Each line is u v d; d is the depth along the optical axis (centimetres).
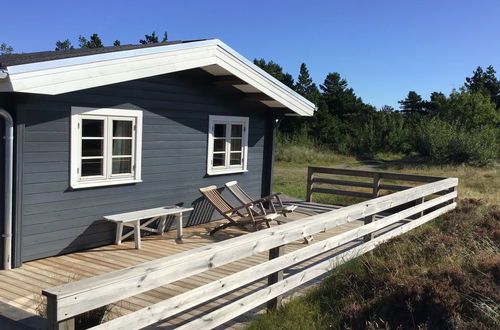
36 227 584
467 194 1360
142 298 459
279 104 950
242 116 926
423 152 2905
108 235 680
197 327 336
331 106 4388
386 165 2756
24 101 547
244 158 941
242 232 788
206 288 337
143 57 630
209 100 840
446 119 3381
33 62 511
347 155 3344
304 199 1278
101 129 655
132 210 713
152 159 739
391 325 405
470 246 623
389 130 3475
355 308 426
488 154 2634
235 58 783
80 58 552
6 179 538
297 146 3169
